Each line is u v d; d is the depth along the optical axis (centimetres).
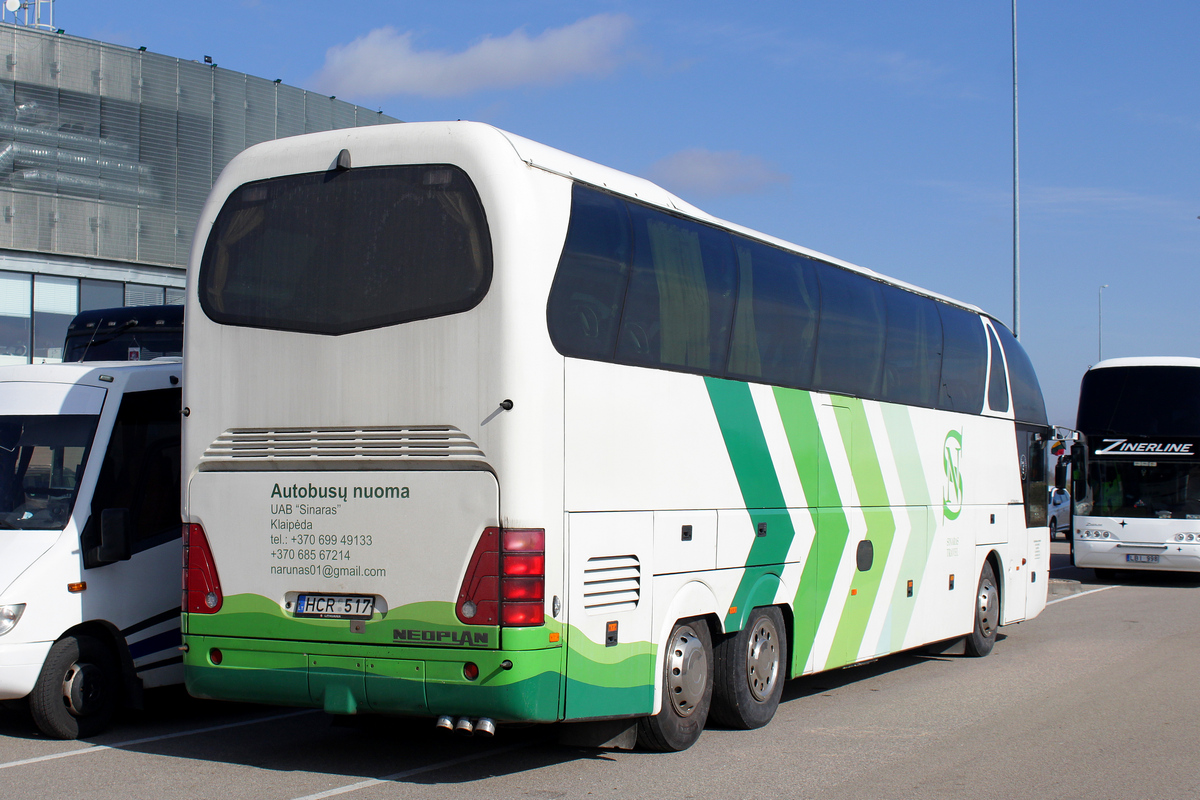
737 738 845
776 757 778
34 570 804
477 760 763
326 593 687
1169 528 2230
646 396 750
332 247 701
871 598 1056
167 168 2764
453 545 654
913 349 1169
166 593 891
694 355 809
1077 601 1958
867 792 687
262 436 709
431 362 665
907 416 1145
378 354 679
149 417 906
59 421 873
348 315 690
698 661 806
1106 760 782
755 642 880
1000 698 1031
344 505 684
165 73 2745
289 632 693
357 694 674
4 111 2503
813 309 978
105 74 2648
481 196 664
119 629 852
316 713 947
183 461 736
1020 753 801
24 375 898
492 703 641
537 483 651
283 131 2962
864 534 1045
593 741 767
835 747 814
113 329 1349
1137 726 901
